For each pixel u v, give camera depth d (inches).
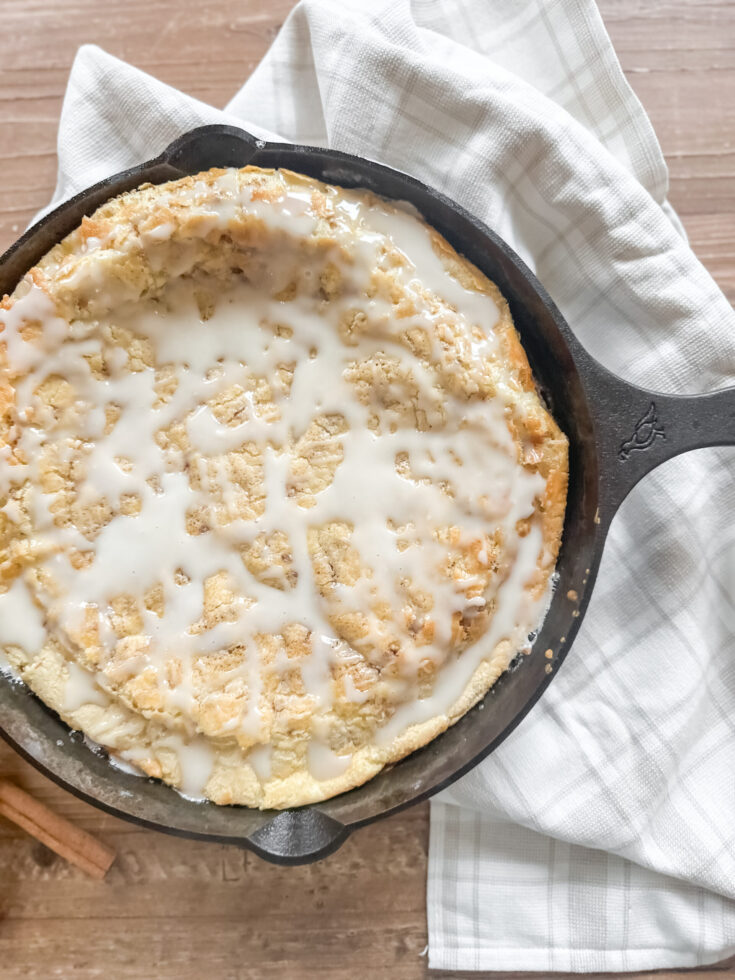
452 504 16.8
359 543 16.6
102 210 16.6
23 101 20.4
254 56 20.6
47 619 16.3
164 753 16.5
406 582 16.6
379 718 16.7
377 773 16.8
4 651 16.5
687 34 20.7
